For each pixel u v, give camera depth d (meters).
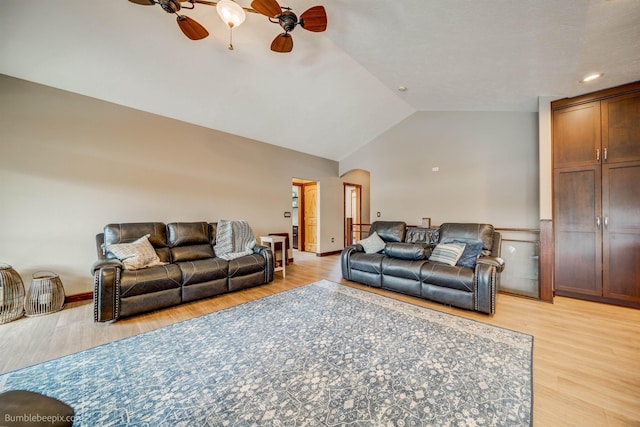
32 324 2.50
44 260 2.93
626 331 2.30
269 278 3.79
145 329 2.39
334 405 1.44
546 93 3.09
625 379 1.65
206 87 3.35
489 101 3.63
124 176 3.45
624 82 2.73
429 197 4.62
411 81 3.53
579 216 3.05
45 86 2.93
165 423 1.32
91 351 2.01
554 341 2.13
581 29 1.91
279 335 2.26
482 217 4.04
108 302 2.50
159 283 2.79
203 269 3.13
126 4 2.22
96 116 3.24
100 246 3.07
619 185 2.82
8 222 2.74
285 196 5.42
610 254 2.89
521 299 3.21
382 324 2.46
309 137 5.15
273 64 3.18
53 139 2.97
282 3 2.31
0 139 2.70
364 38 2.68
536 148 3.62
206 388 1.59
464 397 1.50
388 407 1.42
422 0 1.93
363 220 7.60
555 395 1.52
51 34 2.36
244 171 4.74
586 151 3.00
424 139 4.69
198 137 4.14
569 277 3.14
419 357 1.91
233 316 2.68
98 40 2.49
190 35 2.16
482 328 2.38
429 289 3.04
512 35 2.13
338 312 2.77
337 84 3.73
